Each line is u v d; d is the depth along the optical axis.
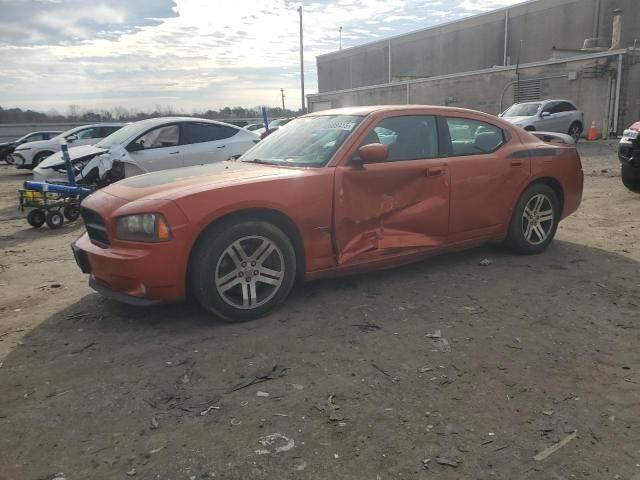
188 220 3.40
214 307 3.58
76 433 2.48
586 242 5.83
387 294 4.23
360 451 2.31
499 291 4.28
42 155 17.42
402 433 2.44
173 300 3.51
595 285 4.39
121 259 3.41
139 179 4.14
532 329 3.55
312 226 3.86
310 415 2.58
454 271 4.80
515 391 2.79
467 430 2.46
